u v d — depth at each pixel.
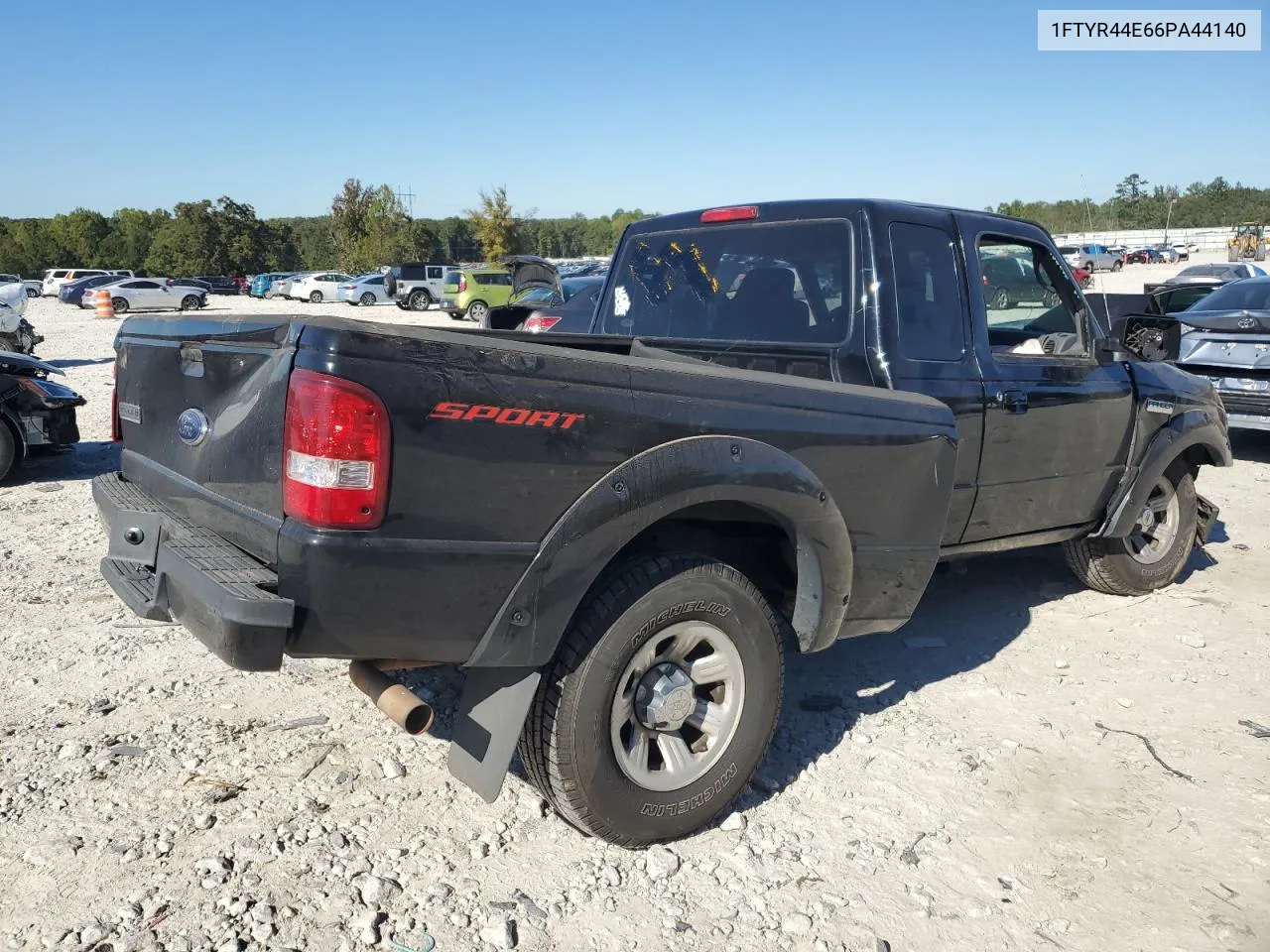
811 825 3.26
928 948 2.70
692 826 3.13
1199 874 3.04
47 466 9.04
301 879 2.88
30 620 4.89
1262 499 8.01
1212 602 5.46
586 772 2.87
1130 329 4.88
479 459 2.59
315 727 3.81
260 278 51.16
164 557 2.75
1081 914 2.84
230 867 2.93
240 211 84.56
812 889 2.92
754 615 3.17
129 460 3.56
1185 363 9.47
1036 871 3.04
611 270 4.99
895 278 3.95
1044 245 4.73
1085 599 5.50
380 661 2.86
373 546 2.48
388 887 2.85
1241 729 3.97
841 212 4.04
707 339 4.44
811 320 4.09
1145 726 3.99
